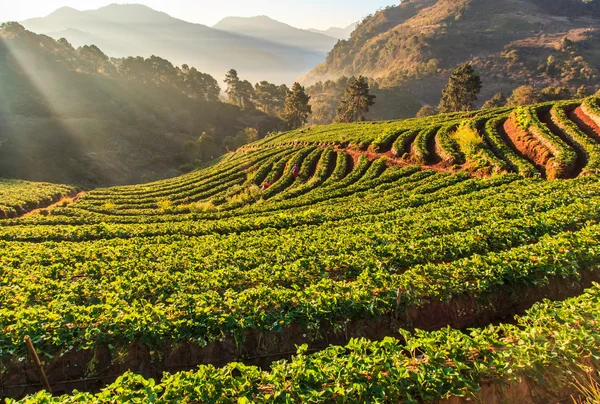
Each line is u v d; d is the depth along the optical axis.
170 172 105.06
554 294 12.91
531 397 7.73
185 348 11.02
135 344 10.97
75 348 11.04
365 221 25.48
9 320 11.91
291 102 126.44
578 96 113.38
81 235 28.56
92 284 15.96
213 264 18.00
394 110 178.00
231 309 11.96
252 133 122.62
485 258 13.70
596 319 8.90
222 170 62.72
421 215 23.88
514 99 118.06
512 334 9.14
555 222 18.25
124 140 108.19
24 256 21.28
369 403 6.97
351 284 13.07
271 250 19.78
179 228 28.70
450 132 47.50
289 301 12.02
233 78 160.75
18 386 10.48
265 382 7.74
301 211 33.72
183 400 7.42
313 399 6.99
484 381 7.68
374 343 8.41
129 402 7.18
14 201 46.78
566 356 8.00
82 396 7.45
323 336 11.30
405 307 11.71
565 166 31.47
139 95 138.00
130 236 28.47
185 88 157.25
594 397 7.39
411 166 41.81
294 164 54.38
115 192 58.06
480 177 35.12
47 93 117.75
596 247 13.77
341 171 47.72
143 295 14.95
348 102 115.44
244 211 36.62
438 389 7.31
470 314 12.16
